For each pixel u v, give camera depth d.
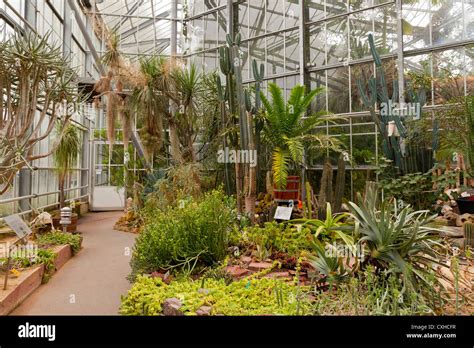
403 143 6.25
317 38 8.43
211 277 3.06
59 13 8.61
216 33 10.32
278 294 2.38
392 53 7.40
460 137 5.23
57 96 4.27
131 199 8.41
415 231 2.43
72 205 7.23
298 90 5.70
